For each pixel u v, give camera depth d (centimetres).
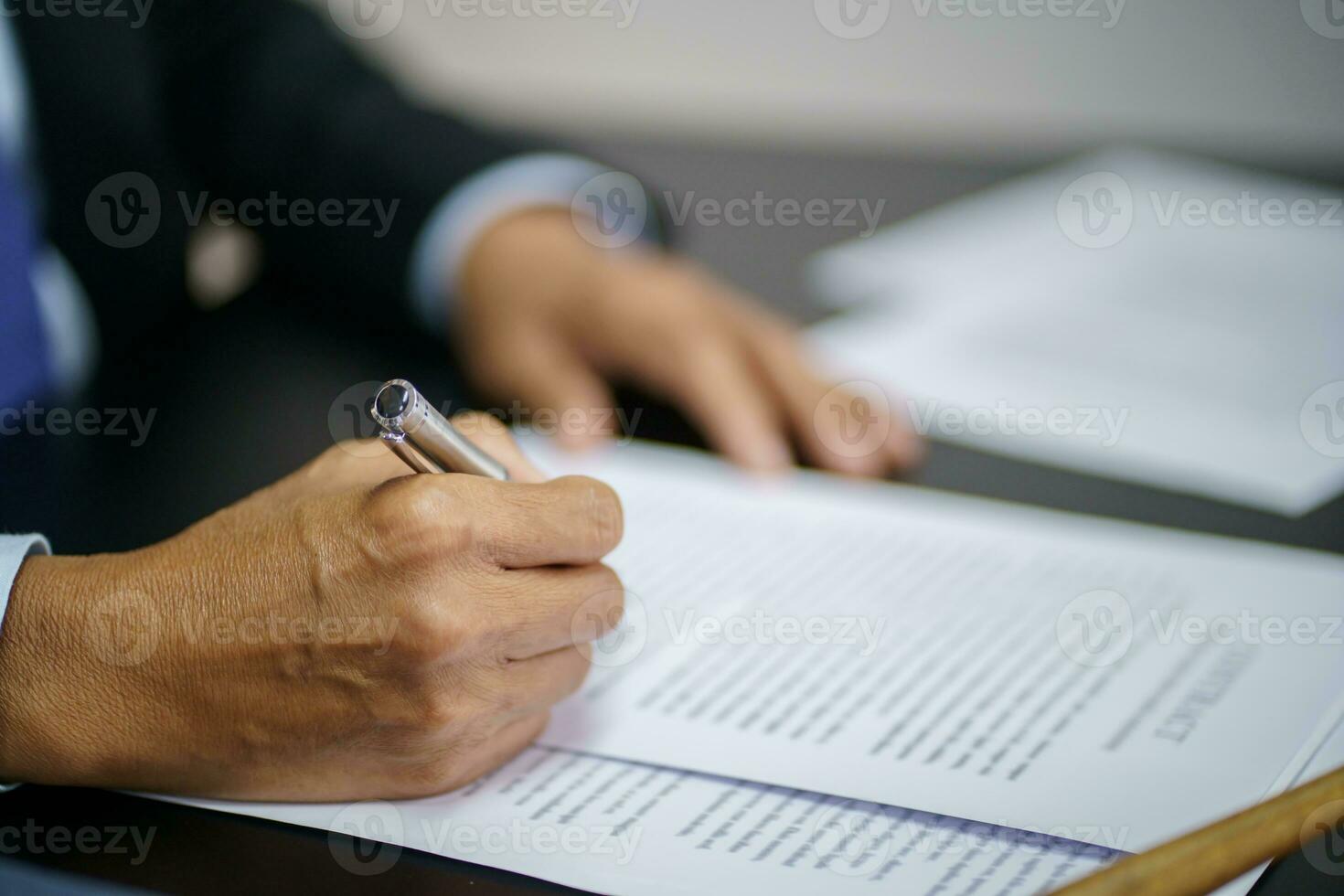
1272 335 95
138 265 103
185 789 52
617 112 169
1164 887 42
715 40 182
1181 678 57
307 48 117
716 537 73
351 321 106
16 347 90
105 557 55
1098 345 94
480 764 52
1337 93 155
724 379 86
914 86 175
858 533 73
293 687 50
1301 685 56
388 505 49
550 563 53
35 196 96
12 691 51
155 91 115
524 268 98
